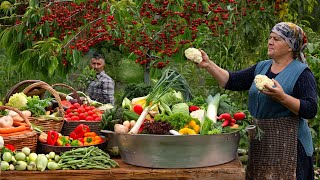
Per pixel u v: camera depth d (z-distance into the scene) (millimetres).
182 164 3061
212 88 5723
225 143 3143
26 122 3395
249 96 3584
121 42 5027
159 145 3029
